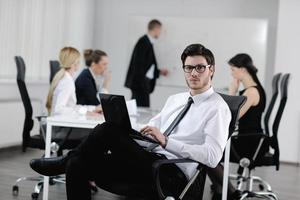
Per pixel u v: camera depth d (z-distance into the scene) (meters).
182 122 2.96
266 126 4.73
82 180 2.76
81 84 5.00
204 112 2.89
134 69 7.68
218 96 2.93
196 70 2.90
